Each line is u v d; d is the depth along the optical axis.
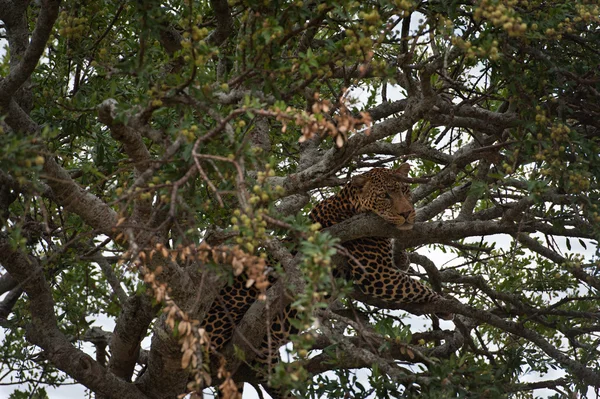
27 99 12.13
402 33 9.72
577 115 10.36
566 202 9.59
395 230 11.26
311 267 6.55
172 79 8.02
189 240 7.18
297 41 11.12
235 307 12.01
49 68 11.23
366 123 6.24
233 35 12.40
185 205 7.09
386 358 11.30
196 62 7.51
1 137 7.05
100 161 10.80
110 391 12.03
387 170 11.91
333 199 12.82
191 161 7.27
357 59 8.22
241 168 6.94
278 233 11.22
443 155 12.70
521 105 9.49
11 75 9.79
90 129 10.84
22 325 13.59
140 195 6.84
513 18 7.34
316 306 6.59
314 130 6.28
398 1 7.90
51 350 12.12
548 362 12.43
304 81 8.30
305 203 13.20
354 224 11.40
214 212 11.23
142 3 8.05
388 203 11.30
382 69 7.97
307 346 6.80
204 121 9.63
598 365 12.60
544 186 8.51
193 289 10.23
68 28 9.42
